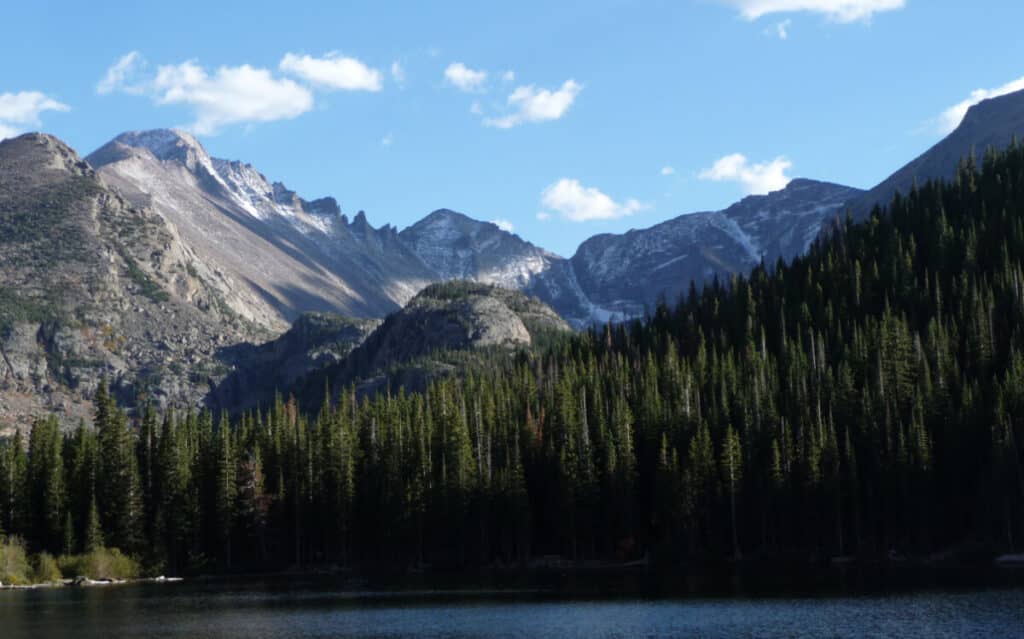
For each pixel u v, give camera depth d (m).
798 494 192.75
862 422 196.38
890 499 189.00
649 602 146.25
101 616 147.50
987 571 166.50
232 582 198.38
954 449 189.50
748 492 197.62
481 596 160.12
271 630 132.50
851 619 124.75
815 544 192.50
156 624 139.00
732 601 143.88
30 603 164.75
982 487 182.38
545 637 121.94
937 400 196.62
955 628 116.75
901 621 122.00
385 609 148.75
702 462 197.50
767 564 190.25
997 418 184.62
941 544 187.75
